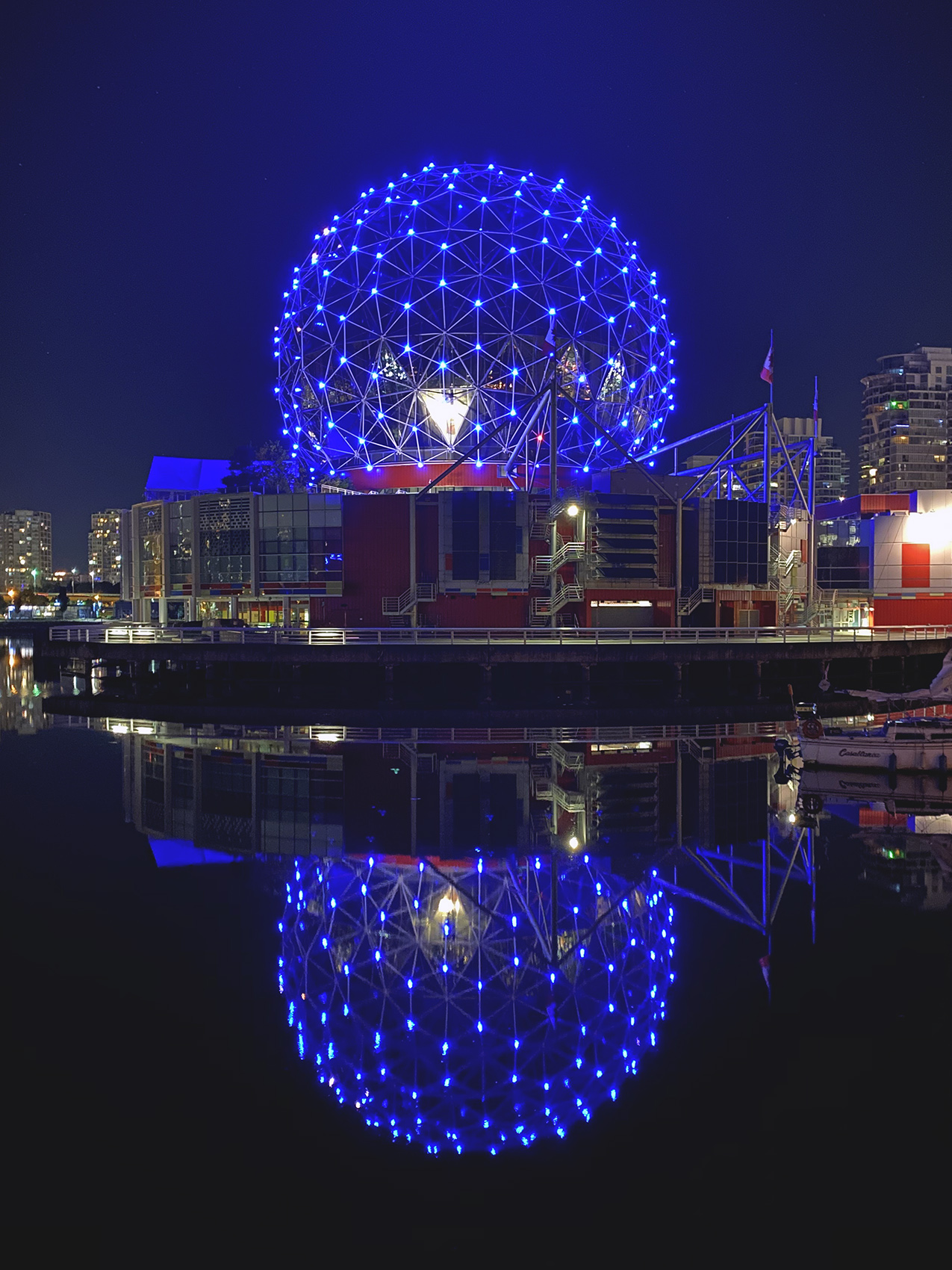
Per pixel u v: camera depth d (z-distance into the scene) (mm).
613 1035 9977
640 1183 7582
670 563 58062
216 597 61000
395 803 21406
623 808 20922
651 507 57062
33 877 15617
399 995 11125
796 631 57688
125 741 31500
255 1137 8234
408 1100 8797
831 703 43000
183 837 18312
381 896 14719
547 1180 7613
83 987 11219
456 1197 7379
